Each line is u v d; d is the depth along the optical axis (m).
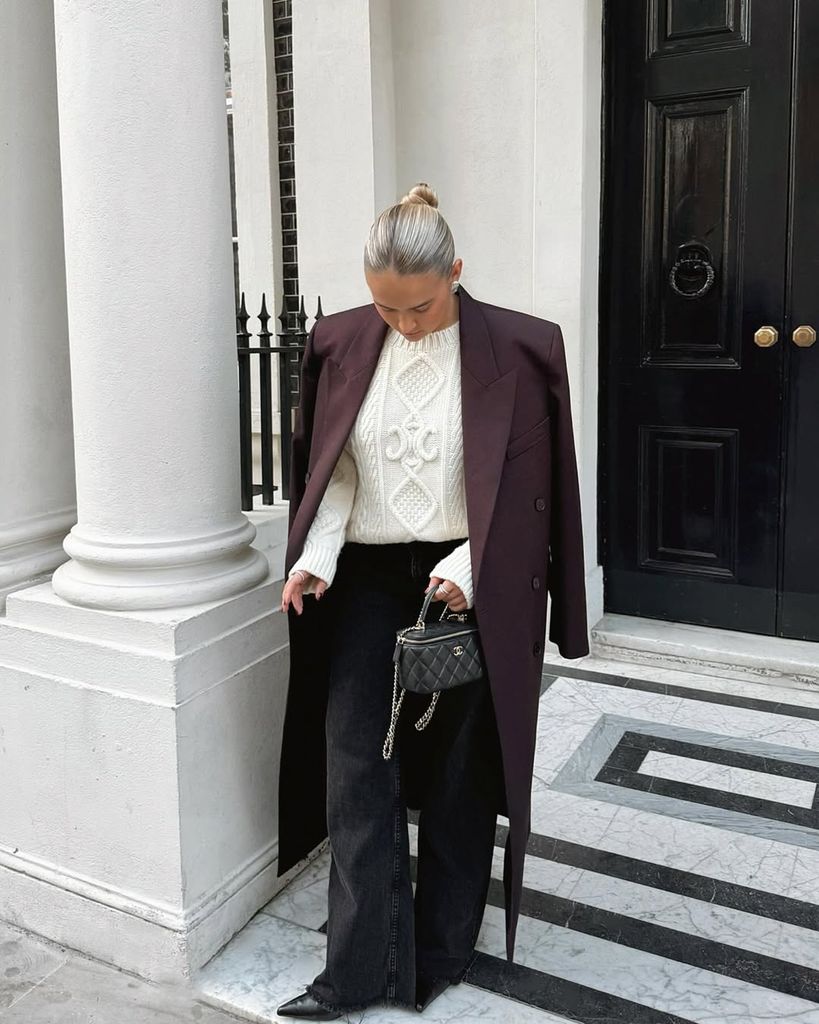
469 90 3.99
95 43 2.07
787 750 3.24
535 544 1.90
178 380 2.21
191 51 2.14
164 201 2.14
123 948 2.27
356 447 1.88
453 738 1.96
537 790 3.02
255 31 4.53
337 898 2.03
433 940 2.12
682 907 2.43
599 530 4.21
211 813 2.27
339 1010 2.04
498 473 1.79
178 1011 2.14
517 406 1.85
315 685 2.21
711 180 3.77
